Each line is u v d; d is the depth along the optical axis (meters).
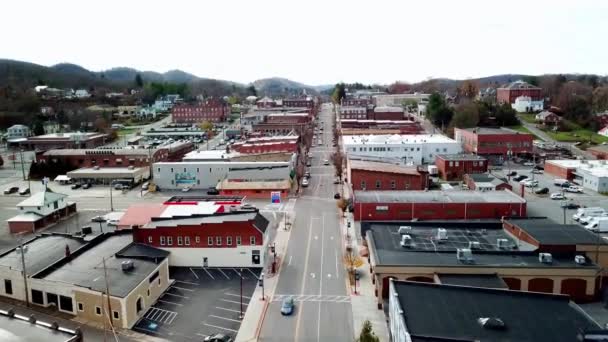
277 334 46.69
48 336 41.12
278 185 102.31
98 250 61.19
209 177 111.38
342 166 129.62
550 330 37.69
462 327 37.78
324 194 105.50
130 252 60.22
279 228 80.44
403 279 52.78
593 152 145.38
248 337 46.25
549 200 97.81
